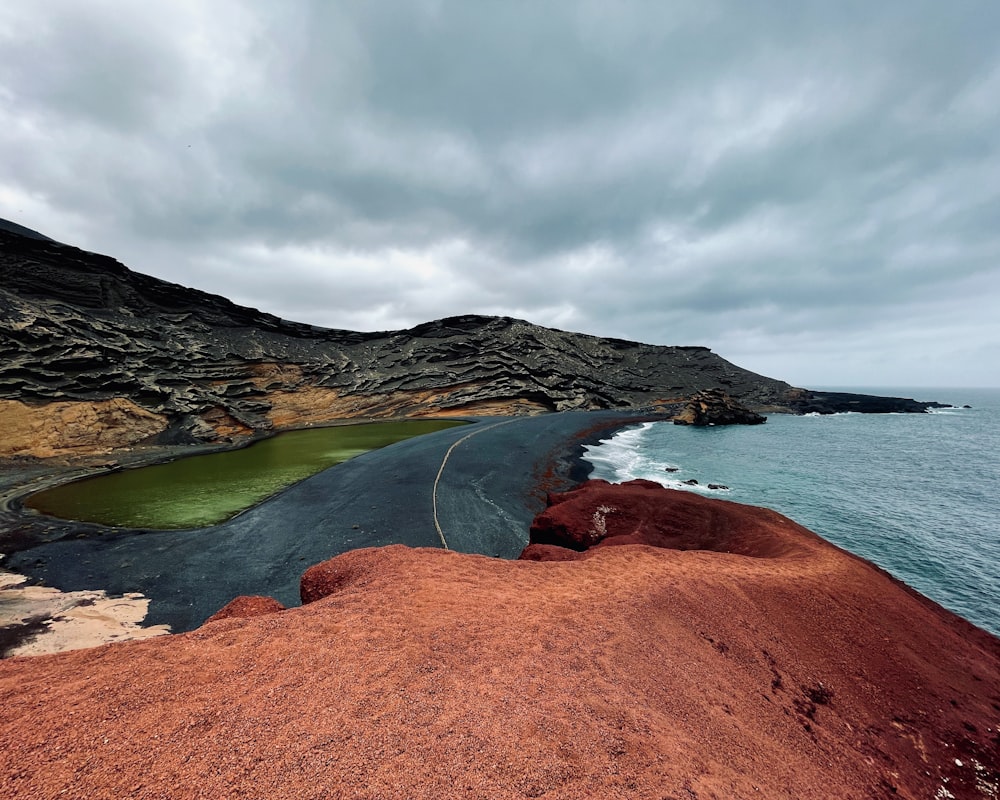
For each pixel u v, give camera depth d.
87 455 42.50
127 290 64.12
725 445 63.06
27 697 5.65
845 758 7.27
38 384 43.06
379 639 7.77
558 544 21.84
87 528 25.97
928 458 54.03
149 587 19.44
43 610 17.16
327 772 4.63
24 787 4.27
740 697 7.95
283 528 26.45
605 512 22.62
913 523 31.39
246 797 4.26
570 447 58.06
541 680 6.98
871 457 54.50
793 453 57.09
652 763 5.47
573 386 102.12
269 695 5.93
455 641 7.97
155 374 57.16
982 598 21.12
